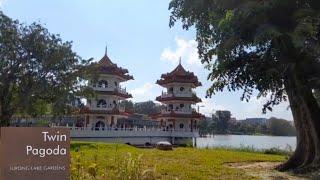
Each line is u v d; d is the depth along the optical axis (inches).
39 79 2074.3
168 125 3073.3
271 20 703.1
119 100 2957.7
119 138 2488.9
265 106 979.9
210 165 808.3
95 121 2743.6
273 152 1365.7
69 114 2204.7
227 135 4613.7
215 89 898.1
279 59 763.4
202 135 4101.9
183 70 3048.7
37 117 2293.3
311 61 752.3
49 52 2103.8
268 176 721.6
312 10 684.7
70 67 2176.4
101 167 602.9
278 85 897.5
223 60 833.5
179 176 624.1
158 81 3117.6
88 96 2266.2
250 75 844.0
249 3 681.6
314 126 820.6
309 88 797.9
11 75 2044.8
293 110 877.8
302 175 761.0
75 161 539.2
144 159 841.5
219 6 780.0
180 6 879.1
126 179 470.0
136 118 3619.6
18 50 2049.7
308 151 838.5
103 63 2783.0
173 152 1122.0
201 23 891.4
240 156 1070.4
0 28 2026.3
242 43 755.4
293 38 648.4
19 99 2037.4
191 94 3036.4
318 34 712.4
